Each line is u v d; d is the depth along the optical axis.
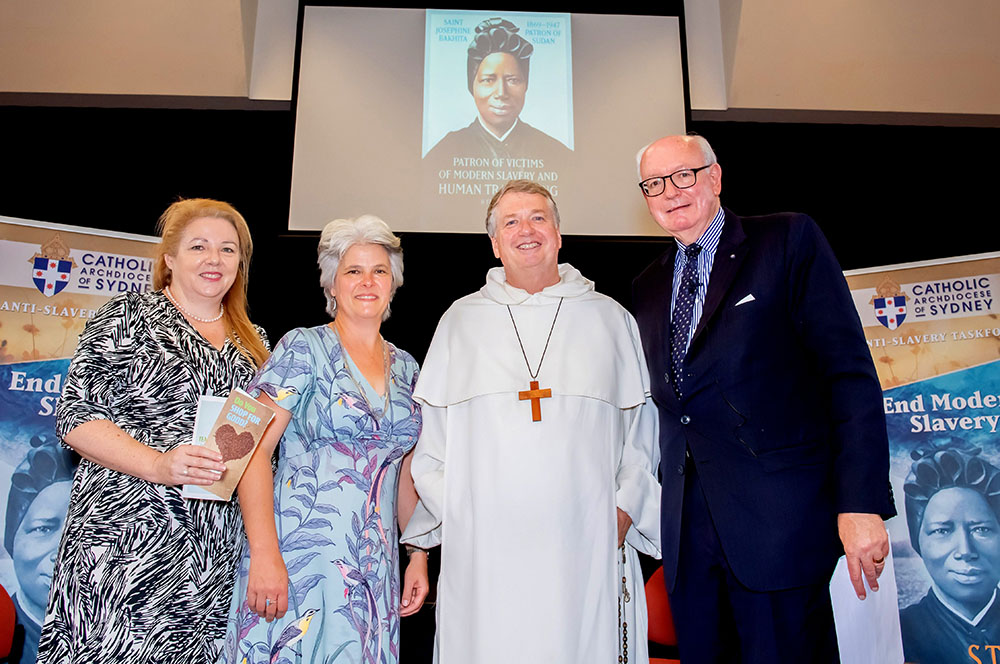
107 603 2.08
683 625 2.17
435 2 5.38
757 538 2.03
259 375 2.29
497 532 2.30
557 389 2.42
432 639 4.20
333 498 2.20
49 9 5.12
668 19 5.39
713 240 2.36
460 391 2.49
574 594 2.24
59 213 5.24
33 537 4.10
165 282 2.51
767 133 5.66
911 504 4.45
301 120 5.14
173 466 2.03
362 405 2.30
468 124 5.18
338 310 2.51
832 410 2.05
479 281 5.35
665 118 5.23
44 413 4.24
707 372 2.17
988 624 4.19
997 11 5.28
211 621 2.21
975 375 4.50
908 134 5.61
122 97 5.32
